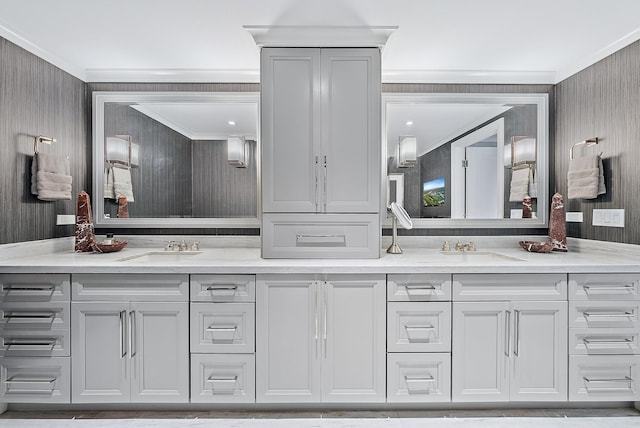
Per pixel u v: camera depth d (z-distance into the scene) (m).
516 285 2.02
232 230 2.80
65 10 1.94
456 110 2.78
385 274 2.01
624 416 2.05
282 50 2.19
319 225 2.21
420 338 2.02
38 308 1.99
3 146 2.12
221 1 1.86
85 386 2.00
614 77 2.31
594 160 2.37
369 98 2.19
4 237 2.14
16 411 2.08
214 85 2.79
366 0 1.86
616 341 2.03
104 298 1.99
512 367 2.02
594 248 2.48
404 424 1.97
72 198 2.66
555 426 1.96
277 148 2.20
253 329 2.00
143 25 2.10
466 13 1.97
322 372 2.01
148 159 2.79
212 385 2.01
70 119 2.63
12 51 2.18
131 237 2.79
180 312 2.00
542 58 2.53
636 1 1.85
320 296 2.01
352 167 2.20
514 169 2.78
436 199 2.78
